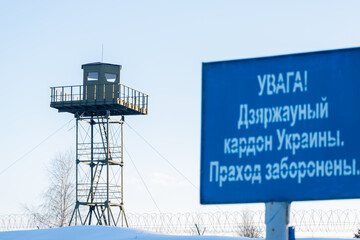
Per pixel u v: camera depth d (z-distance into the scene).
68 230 36.25
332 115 13.20
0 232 37.28
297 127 13.38
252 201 13.45
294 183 13.25
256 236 51.66
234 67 13.88
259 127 13.59
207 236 33.50
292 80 13.52
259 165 13.49
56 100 56.09
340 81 13.26
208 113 13.91
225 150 13.73
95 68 56.25
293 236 13.28
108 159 55.25
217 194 13.66
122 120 57.31
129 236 34.16
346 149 13.05
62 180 69.75
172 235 34.31
